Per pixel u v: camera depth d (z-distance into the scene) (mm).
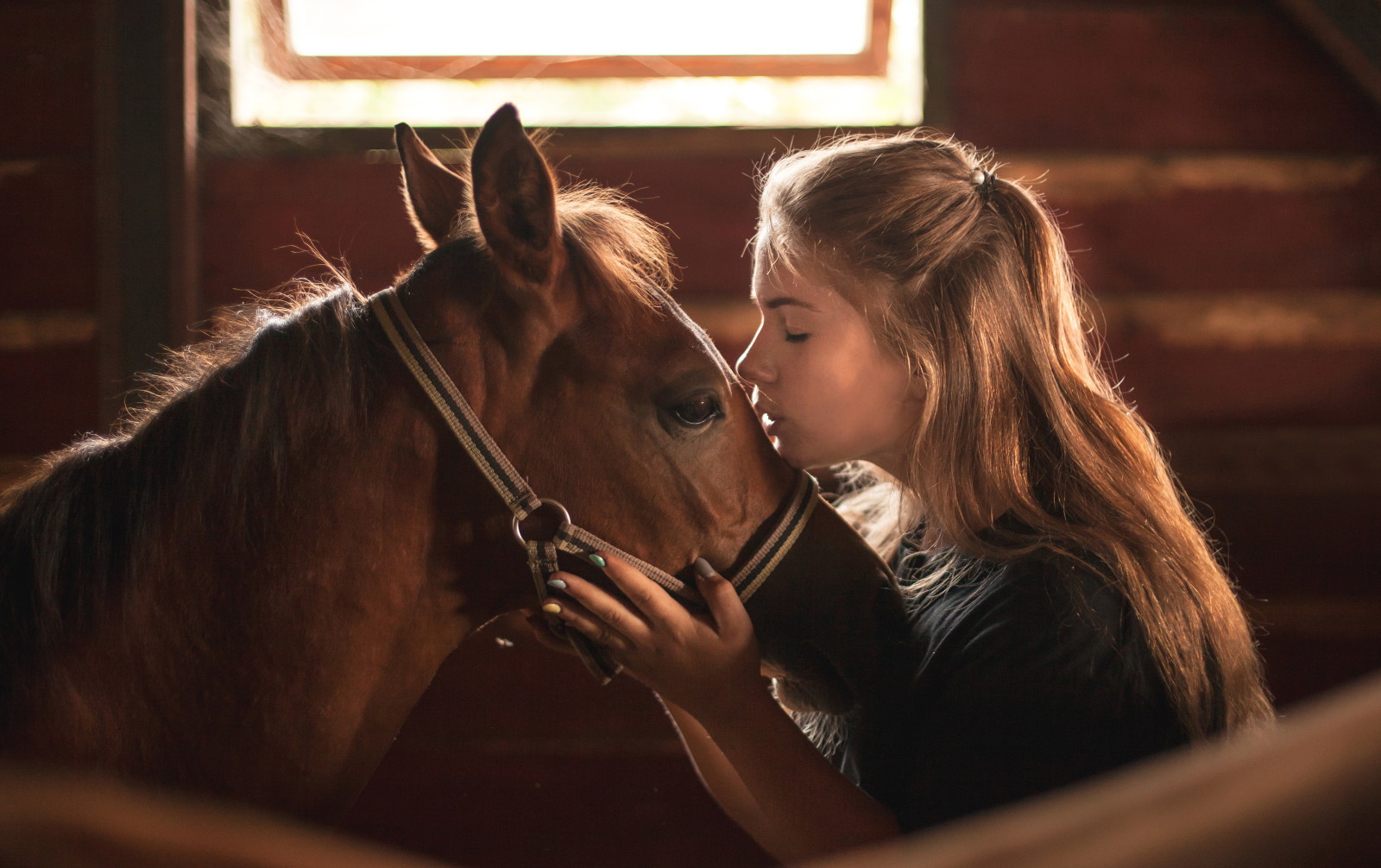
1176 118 1554
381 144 1546
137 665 665
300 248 1541
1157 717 726
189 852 176
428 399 711
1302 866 160
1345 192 1564
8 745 626
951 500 792
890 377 810
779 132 1545
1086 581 724
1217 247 1565
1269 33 1545
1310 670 1556
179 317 1494
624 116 1610
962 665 715
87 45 1499
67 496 688
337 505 688
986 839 177
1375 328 1572
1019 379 826
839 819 727
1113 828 168
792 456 830
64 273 1517
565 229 765
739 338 1556
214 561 677
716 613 733
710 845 1559
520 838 1549
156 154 1480
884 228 787
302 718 686
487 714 1542
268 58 1605
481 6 1620
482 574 744
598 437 729
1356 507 1562
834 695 834
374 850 217
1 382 1513
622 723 1549
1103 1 1545
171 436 703
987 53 1537
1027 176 1551
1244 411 1574
